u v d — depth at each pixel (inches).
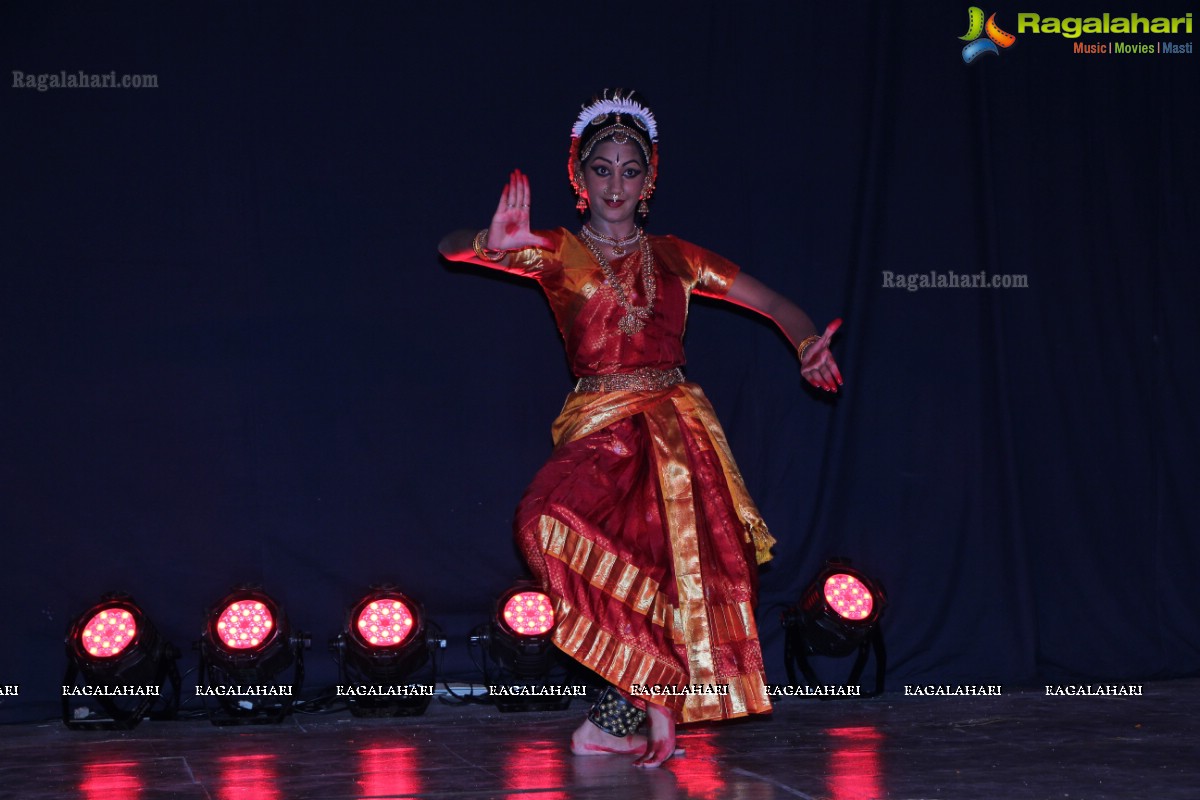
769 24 247.6
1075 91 260.8
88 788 147.7
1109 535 256.7
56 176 220.2
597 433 168.7
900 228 251.8
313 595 227.6
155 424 222.8
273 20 229.0
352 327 231.1
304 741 186.2
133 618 204.2
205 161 225.9
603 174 172.1
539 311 239.8
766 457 245.1
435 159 234.8
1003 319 254.2
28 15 219.9
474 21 236.8
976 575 248.2
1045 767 150.2
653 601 162.1
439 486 233.8
